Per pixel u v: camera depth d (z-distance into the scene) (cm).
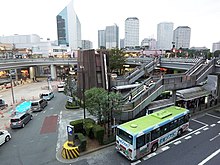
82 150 1617
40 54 10150
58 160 1521
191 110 2841
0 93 4622
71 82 4059
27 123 2441
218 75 3241
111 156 1577
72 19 17425
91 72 3388
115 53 5462
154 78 2702
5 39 13250
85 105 2077
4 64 4994
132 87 3453
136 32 16812
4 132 1894
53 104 3516
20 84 6094
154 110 2414
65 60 7038
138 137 1475
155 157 1559
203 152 1636
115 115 2031
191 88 3156
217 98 3238
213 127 2197
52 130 2172
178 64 3838
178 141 1842
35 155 1605
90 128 1839
